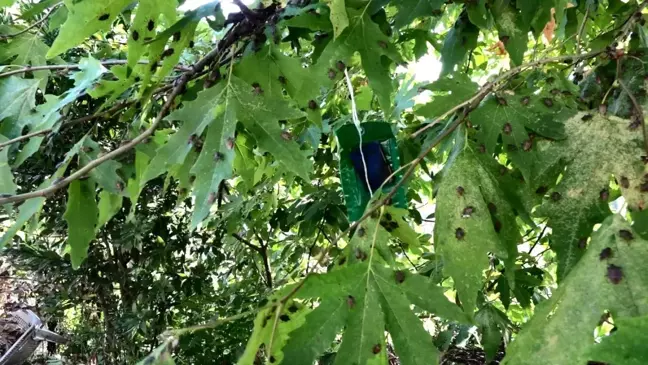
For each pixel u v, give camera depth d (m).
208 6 0.73
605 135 0.60
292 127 1.19
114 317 2.11
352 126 0.71
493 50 1.75
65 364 2.27
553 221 0.59
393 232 0.61
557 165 0.62
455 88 0.72
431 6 0.81
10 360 2.26
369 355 0.52
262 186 1.50
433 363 0.52
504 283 1.13
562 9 0.87
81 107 1.53
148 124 1.04
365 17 0.80
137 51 0.75
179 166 0.81
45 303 2.23
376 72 0.79
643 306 0.42
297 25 0.78
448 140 0.84
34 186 1.75
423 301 0.54
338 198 1.49
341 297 0.54
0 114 0.98
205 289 2.16
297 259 1.82
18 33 1.10
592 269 0.46
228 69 0.76
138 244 1.98
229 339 1.65
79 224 0.84
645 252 0.45
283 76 0.80
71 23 0.68
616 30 0.87
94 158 0.85
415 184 1.49
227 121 0.70
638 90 0.67
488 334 1.01
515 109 0.66
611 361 0.34
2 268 2.64
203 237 2.08
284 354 0.52
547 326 0.44
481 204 0.61
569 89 0.76
